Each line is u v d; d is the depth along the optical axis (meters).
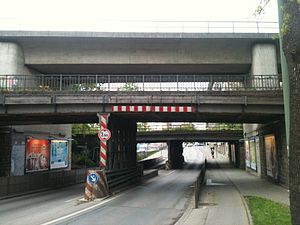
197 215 11.57
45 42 29.30
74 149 50.66
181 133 45.50
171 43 29.23
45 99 20.03
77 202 16.06
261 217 10.38
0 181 18.00
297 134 4.50
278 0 5.20
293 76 4.61
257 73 28.20
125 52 29.55
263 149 28.00
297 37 4.54
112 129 22.59
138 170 29.08
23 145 28.34
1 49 28.41
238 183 24.69
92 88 27.70
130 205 14.88
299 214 4.41
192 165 58.06
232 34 28.28
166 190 21.39
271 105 20.05
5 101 19.98
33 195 19.55
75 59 29.58
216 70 31.36
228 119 25.92
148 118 25.84
